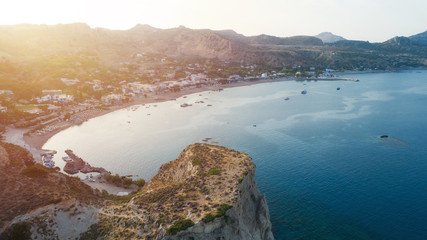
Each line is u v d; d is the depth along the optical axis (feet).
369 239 287.89
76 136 630.74
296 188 386.73
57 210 224.94
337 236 293.02
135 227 196.13
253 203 240.73
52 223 215.92
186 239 178.40
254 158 490.08
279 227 307.17
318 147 533.96
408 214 326.44
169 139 600.39
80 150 547.49
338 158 482.69
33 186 263.70
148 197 221.66
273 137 596.29
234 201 203.31
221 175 237.25
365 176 417.49
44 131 644.69
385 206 342.64
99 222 214.90
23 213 220.43
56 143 585.22
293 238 289.94
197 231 180.65
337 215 326.44
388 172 428.56
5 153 368.68
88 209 229.04
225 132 636.89
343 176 418.51
